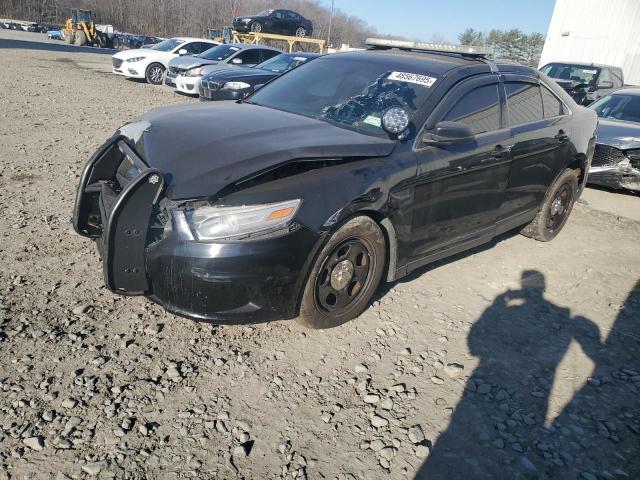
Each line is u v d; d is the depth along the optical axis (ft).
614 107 27.14
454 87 11.90
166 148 9.49
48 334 9.50
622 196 24.08
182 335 9.98
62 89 42.24
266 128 10.35
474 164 12.10
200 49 56.03
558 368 10.23
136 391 8.39
